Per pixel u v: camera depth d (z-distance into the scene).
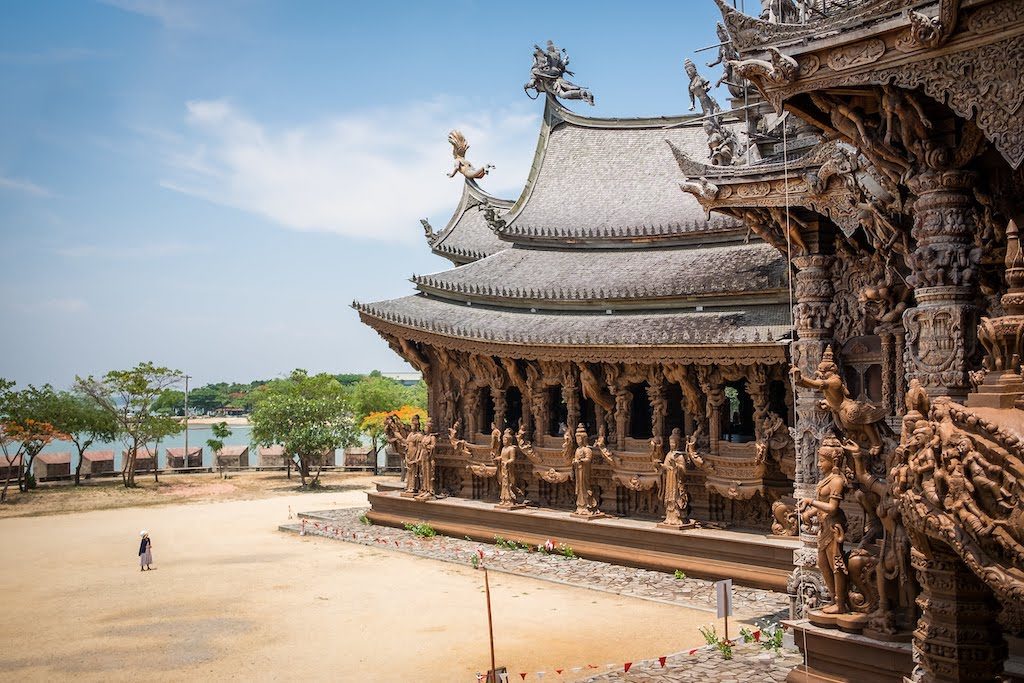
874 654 15.74
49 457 64.06
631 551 31.88
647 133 44.50
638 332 32.16
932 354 14.77
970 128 14.07
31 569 34.56
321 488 59.41
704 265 34.31
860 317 22.52
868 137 15.38
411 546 37.19
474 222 49.69
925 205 14.89
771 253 32.75
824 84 14.88
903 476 10.03
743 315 30.44
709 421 30.92
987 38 12.72
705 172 23.72
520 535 36.09
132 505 52.84
